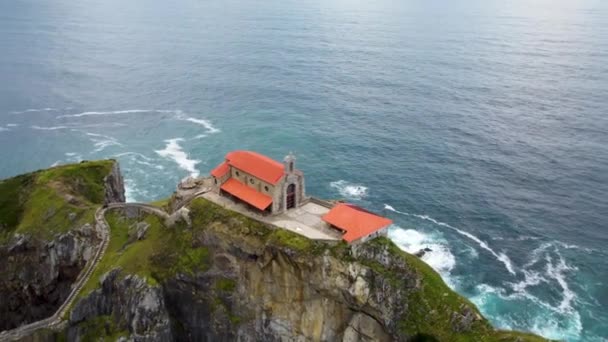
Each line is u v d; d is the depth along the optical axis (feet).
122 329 274.57
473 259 348.38
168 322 280.10
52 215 339.36
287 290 267.39
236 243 273.75
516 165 466.29
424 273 252.42
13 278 333.62
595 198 415.23
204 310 282.36
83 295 282.56
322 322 264.72
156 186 450.30
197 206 294.25
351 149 501.97
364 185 437.58
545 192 424.46
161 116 597.11
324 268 255.09
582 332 292.20
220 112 604.49
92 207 339.16
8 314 339.57
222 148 515.09
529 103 613.11
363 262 254.06
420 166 468.34
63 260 321.11
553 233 375.45
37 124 578.25
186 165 484.33
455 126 549.95
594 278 332.60
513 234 374.63
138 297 272.10
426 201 414.00
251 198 284.41
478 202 412.16
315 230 269.64
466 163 472.03
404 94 648.79
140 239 304.91
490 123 556.51
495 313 304.50
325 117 579.89
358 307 253.44
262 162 290.76
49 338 278.46
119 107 627.05
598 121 556.92
